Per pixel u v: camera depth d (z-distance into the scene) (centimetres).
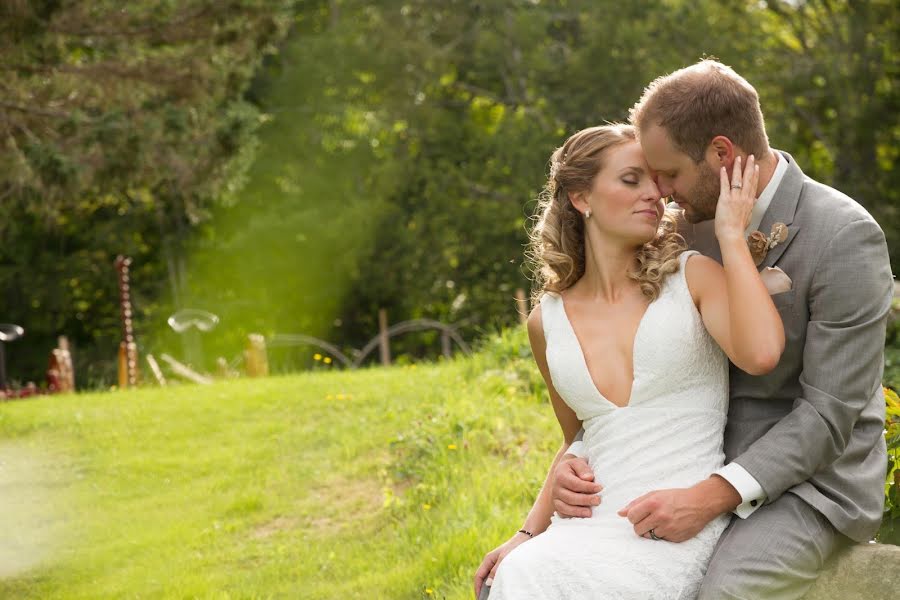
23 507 731
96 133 1345
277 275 2306
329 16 2530
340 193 2344
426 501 623
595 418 312
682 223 334
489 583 319
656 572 281
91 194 1669
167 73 1413
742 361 285
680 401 302
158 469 789
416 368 1077
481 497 582
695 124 294
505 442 684
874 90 2183
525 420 724
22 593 580
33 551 646
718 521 291
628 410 304
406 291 2258
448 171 2255
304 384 1024
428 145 2339
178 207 2372
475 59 2264
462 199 2314
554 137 2200
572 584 282
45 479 789
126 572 599
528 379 823
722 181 293
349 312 2441
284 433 846
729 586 274
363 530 621
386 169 2233
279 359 2441
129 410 973
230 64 1490
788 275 293
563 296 328
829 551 285
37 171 1322
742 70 2216
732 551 279
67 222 2428
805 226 293
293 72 2308
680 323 300
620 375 307
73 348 2427
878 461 298
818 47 2350
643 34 2131
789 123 2297
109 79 1397
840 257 286
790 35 2520
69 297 2438
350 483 705
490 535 519
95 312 2562
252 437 852
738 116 293
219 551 619
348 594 516
